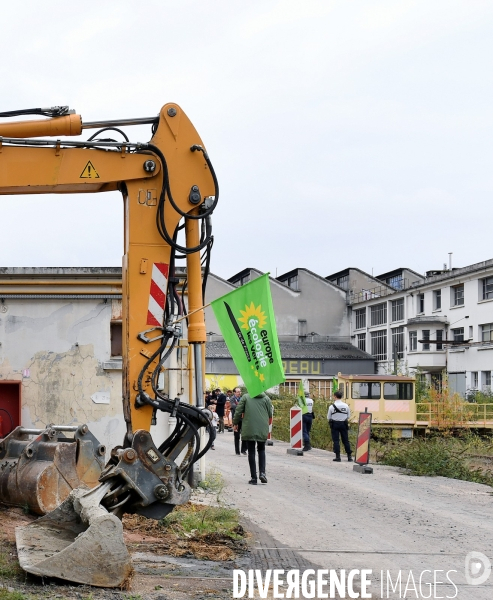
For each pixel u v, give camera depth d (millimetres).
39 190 9289
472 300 61812
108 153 9172
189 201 9312
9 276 14422
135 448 8422
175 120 9352
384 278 94750
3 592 6422
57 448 10414
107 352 14578
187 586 7391
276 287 88938
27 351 14570
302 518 11891
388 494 14984
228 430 41812
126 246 9281
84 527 8047
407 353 68562
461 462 19750
